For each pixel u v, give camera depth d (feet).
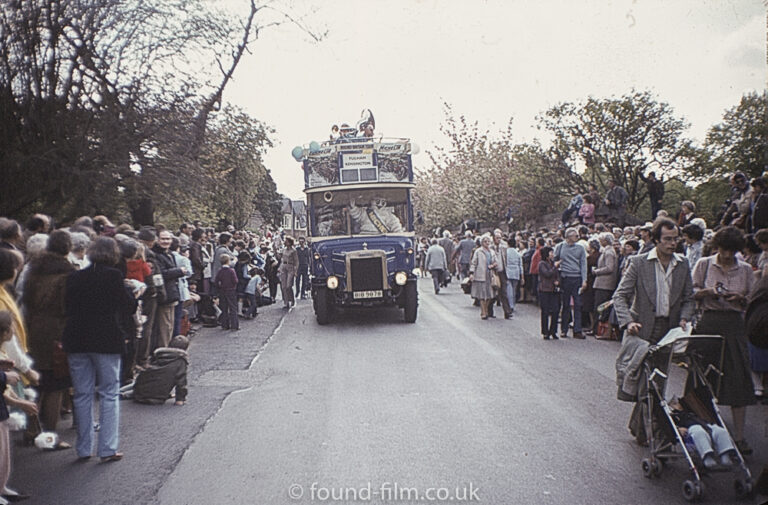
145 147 45.29
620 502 15.33
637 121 104.53
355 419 22.31
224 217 82.64
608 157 108.68
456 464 17.84
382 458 18.38
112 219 44.45
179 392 24.75
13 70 38.73
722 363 18.51
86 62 41.55
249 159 68.03
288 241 62.13
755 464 18.03
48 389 20.83
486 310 50.90
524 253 63.36
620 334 39.40
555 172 116.06
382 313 55.26
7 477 14.71
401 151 51.11
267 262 67.82
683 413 17.21
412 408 23.68
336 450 19.12
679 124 104.83
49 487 16.71
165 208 49.14
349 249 47.96
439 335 41.88
